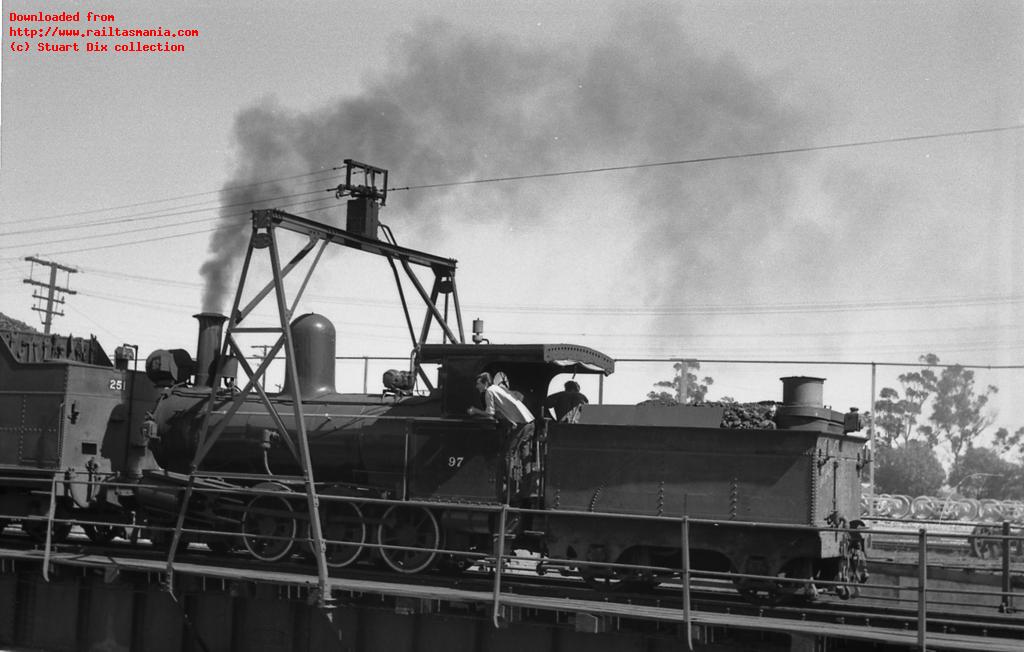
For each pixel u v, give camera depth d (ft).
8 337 60.08
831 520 41.57
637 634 38.81
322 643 45.44
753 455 41.52
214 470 53.72
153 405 61.93
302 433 45.70
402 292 56.70
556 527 44.21
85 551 54.29
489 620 41.32
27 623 51.49
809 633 35.78
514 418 46.29
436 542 46.73
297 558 51.57
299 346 53.57
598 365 50.78
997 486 242.78
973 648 33.99
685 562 37.91
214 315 57.31
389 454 48.88
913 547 72.13
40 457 56.85
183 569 46.85
